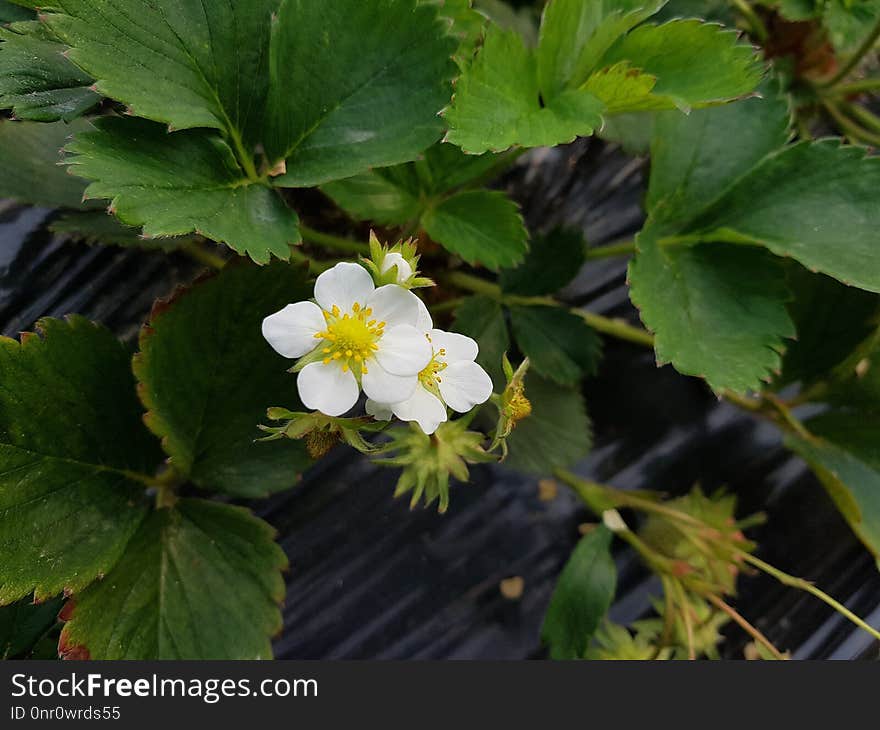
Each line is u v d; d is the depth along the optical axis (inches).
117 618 14.2
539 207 17.8
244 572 14.6
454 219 15.1
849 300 15.9
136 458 14.6
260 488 14.8
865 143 17.8
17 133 15.1
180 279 16.7
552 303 15.9
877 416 16.0
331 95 13.8
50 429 14.1
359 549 16.4
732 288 14.9
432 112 13.7
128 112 13.2
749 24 17.6
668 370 17.4
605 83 14.0
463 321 15.6
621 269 17.8
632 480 17.1
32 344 13.9
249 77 13.8
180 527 14.7
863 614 16.7
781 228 14.9
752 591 16.8
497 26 14.1
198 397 14.4
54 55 13.8
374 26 13.7
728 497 16.6
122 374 14.4
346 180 15.1
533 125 14.0
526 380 16.1
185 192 13.4
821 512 17.1
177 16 13.4
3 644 14.5
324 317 12.8
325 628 16.1
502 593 16.5
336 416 12.8
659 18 16.7
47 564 13.9
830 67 17.7
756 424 17.4
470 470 16.8
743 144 15.3
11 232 16.4
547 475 16.1
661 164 15.3
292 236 13.8
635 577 16.7
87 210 15.2
